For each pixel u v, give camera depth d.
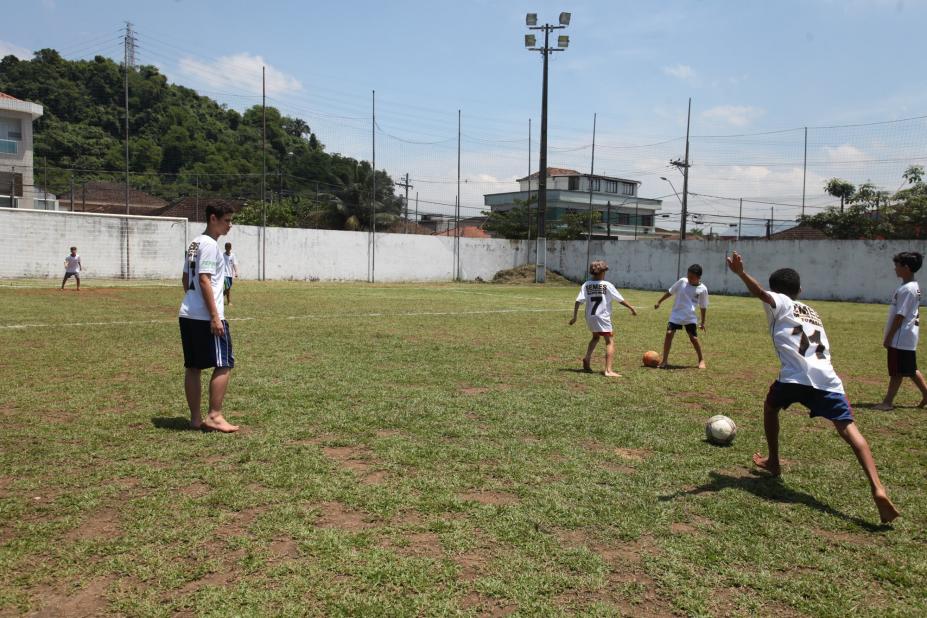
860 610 2.94
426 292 27.59
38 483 4.23
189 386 5.51
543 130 36.66
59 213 27.28
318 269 34.94
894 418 6.86
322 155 63.06
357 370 8.45
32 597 2.88
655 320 17.66
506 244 42.06
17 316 13.91
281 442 5.20
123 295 20.41
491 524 3.73
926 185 33.31
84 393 6.82
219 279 5.52
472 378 8.16
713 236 48.19
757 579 3.20
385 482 4.37
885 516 3.85
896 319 7.27
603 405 6.86
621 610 2.89
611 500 4.16
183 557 3.27
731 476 4.71
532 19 34.47
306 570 3.15
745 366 9.96
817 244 32.38
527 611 2.85
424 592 2.97
